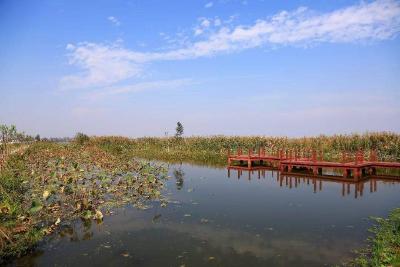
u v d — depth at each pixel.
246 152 32.56
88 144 41.47
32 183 16.19
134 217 11.60
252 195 14.98
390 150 25.09
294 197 14.46
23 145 29.19
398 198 13.99
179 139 42.22
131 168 22.56
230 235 9.65
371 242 8.86
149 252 8.51
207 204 13.36
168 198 14.45
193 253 8.41
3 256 8.22
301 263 7.69
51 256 8.41
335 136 29.30
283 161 21.58
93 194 14.21
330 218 11.20
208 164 27.67
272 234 9.70
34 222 10.25
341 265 7.53
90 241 9.35
